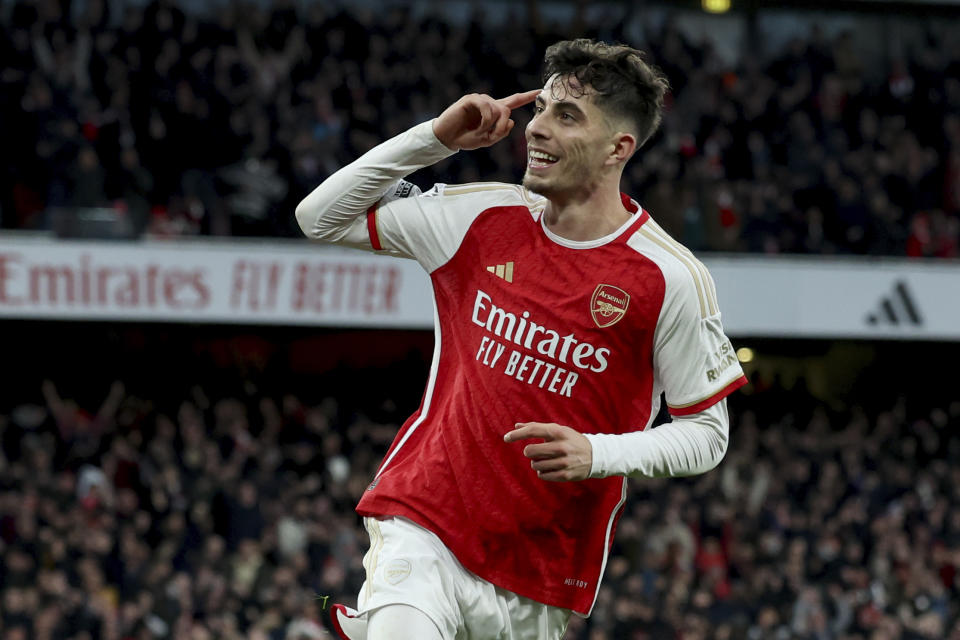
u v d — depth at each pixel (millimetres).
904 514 52250
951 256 59688
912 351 70375
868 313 58250
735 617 44094
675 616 42906
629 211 11555
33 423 49062
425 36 59219
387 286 55156
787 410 69312
